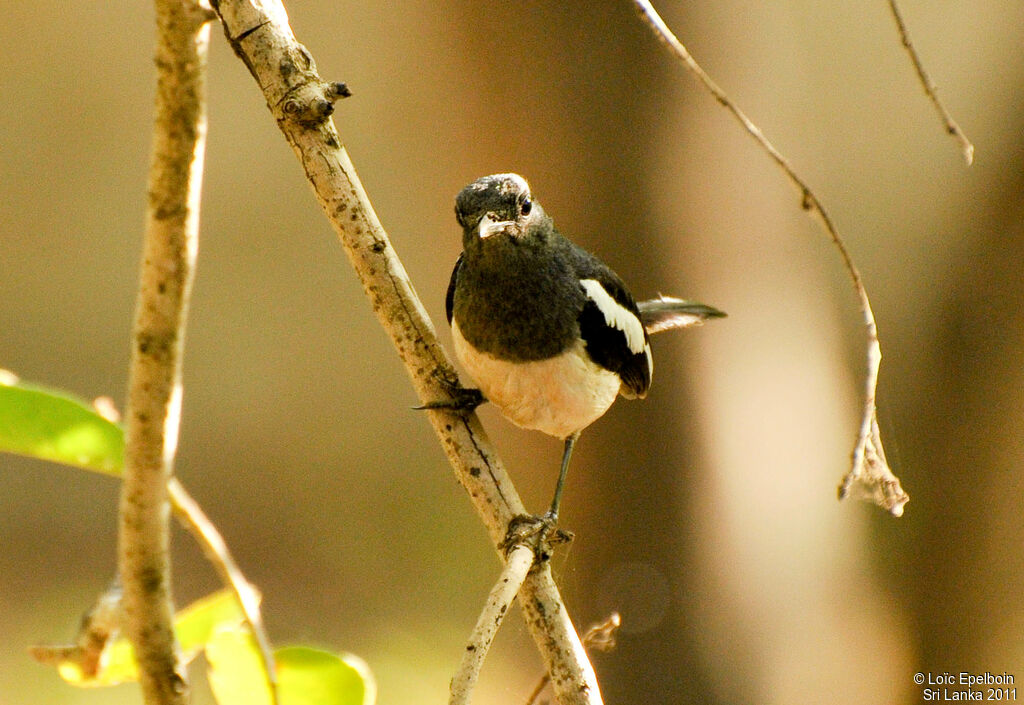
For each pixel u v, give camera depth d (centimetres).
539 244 655
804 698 1325
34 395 382
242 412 2184
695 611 1305
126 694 1414
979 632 1321
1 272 2395
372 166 2230
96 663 406
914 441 1327
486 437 548
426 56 1291
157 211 314
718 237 1255
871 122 1589
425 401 549
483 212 635
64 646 407
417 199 1496
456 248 1411
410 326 554
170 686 343
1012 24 1266
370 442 2147
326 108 526
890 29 1614
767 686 1316
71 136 2564
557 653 488
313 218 2469
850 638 1336
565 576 1284
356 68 2305
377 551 1858
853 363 1382
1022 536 1296
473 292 658
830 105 1571
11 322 2303
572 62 1217
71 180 2550
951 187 1316
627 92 1215
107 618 404
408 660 1598
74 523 1897
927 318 1326
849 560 1330
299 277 2438
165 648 341
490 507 528
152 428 326
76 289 2405
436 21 1251
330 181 538
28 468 2006
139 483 328
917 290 1341
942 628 1326
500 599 423
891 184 1561
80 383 2216
